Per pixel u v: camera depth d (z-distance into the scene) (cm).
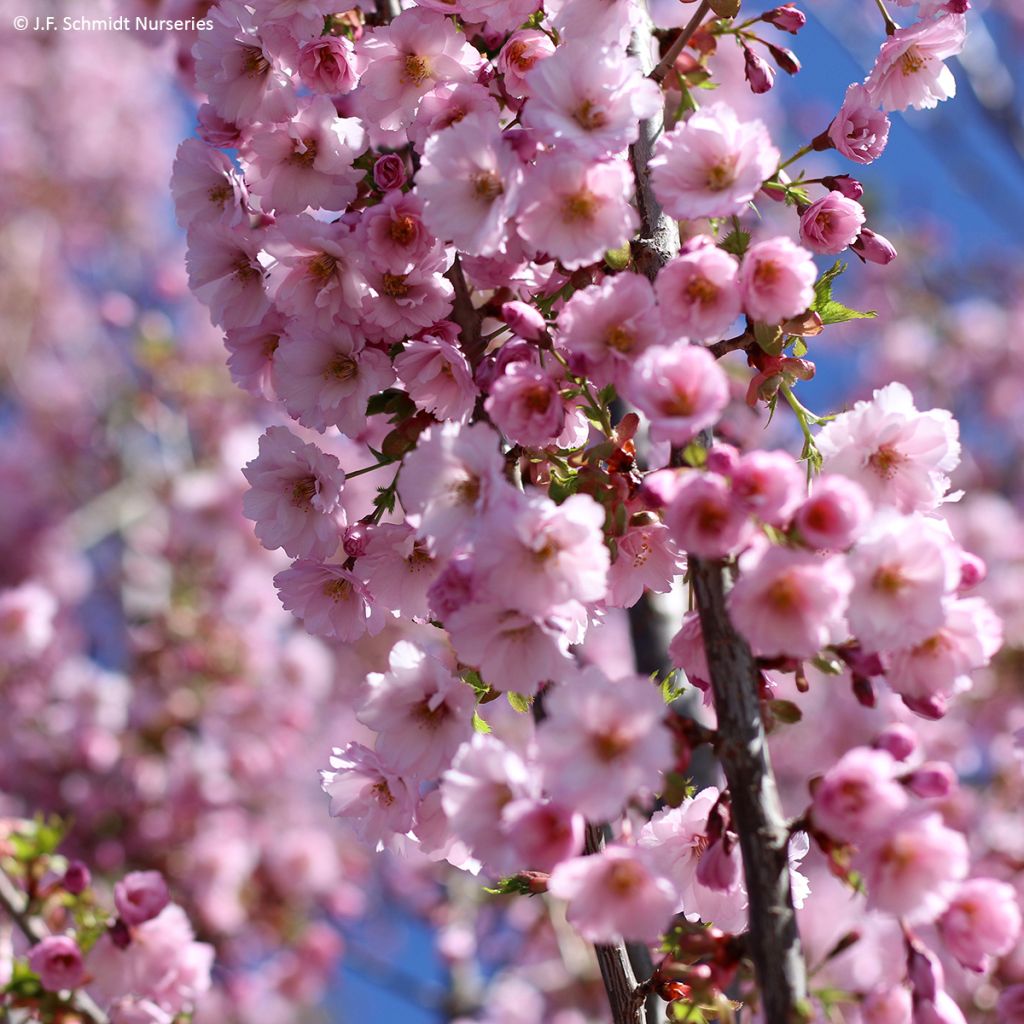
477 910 309
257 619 334
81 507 427
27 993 158
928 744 304
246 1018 311
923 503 129
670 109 146
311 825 354
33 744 333
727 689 125
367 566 134
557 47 132
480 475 126
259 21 137
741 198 126
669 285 126
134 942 155
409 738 130
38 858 163
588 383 132
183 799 316
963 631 125
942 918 125
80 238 483
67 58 485
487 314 135
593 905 122
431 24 136
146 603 339
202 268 138
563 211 128
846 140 135
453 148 129
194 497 346
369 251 133
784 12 139
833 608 122
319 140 136
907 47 136
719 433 159
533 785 123
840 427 129
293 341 135
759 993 125
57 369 454
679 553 133
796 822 124
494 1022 284
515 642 125
